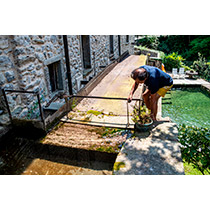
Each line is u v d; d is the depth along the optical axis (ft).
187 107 28.12
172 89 37.32
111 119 12.76
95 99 16.25
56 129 11.89
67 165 10.03
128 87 19.26
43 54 15.40
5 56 11.89
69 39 19.15
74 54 20.68
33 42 14.08
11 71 12.47
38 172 9.54
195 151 12.63
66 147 10.27
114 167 8.54
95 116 13.29
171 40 74.49
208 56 59.57
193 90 36.29
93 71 26.61
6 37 11.90
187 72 42.78
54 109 15.51
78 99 15.48
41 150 10.83
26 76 13.52
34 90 14.53
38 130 11.42
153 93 11.16
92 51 25.55
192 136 13.04
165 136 10.57
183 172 8.24
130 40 51.85
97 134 11.24
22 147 10.85
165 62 51.34
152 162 8.77
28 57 13.60
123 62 32.09
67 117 13.16
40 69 15.23
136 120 11.03
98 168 9.76
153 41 77.92
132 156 9.14
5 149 10.73
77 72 21.83
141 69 10.85
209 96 32.91
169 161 8.81
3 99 12.08
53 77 18.35
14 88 12.87
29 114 14.07
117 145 10.19
